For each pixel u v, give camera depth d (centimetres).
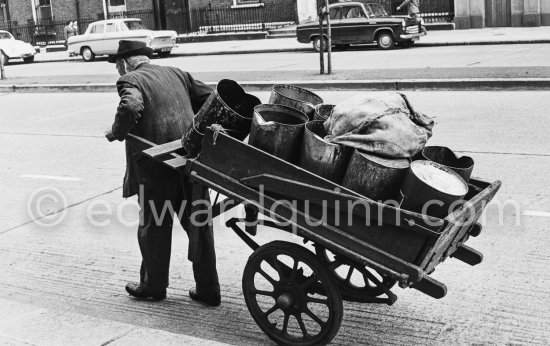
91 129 1234
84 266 592
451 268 535
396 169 364
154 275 493
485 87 1324
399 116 384
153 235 480
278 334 425
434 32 2558
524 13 2472
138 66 484
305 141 387
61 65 2736
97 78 1942
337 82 1470
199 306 496
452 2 2642
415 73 1492
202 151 414
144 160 461
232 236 634
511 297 480
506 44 2100
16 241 664
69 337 426
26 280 568
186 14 3198
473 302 477
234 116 418
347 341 432
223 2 3105
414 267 359
